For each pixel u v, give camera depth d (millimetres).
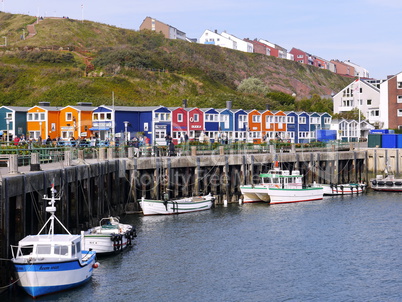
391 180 72438
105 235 37781
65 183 37719
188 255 39188
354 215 54406
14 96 115312
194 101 119562
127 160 53094
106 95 118938
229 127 92062
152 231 46125
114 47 153000
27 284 29156
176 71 146500
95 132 80125
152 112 81125
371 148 83688
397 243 43219
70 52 145500
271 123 97812
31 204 32938
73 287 31172
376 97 124812
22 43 152000
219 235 45094
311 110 135750
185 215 53281
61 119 80750
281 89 178125
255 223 49938
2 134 74188
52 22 168500
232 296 31609
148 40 171875
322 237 44969
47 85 120750
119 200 52156
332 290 32781
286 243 42938
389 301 31125
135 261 37531
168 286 32938
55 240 30797
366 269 36656
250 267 36812
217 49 183750
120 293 31578
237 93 143125
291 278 34750
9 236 30391
